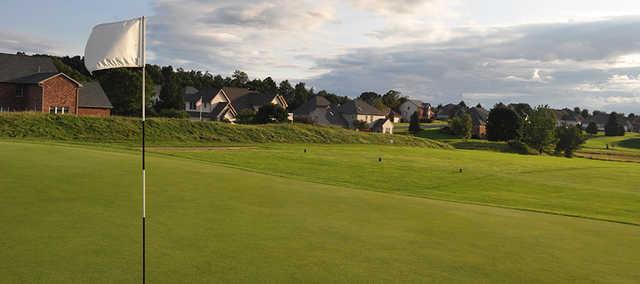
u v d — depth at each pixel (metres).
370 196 13.64
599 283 6.93
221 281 6.11
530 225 10.92
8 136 30.61
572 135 70.31
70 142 28.97
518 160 41.03
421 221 10.59
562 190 23.02
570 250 8.75
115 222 8.78
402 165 30.53
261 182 14.59
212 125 42.44
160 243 7.65
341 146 44.72
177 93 79.44
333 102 150.12
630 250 8.99
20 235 7.65
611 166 39.44
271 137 43.66
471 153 46.78
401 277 6.67
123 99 66.50
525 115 84.31
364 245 8.25
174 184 13.08
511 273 7.16
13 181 11.75
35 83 44.84
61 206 9.74
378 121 95.06
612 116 133.00
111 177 13.31
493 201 17.75
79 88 53.00
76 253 6.92
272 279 6.29
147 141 35.12
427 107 153.38
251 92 96.94
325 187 14.84
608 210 17.00
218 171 16.28
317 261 7.17
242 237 8.28
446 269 7.16
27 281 5.77
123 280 5.97
